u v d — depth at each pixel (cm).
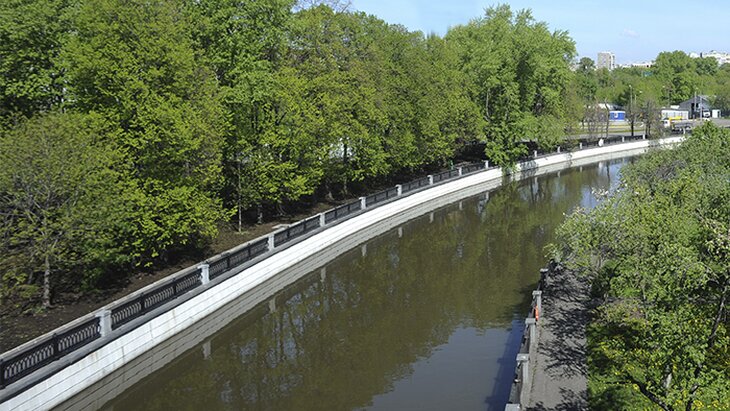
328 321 2192
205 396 1631
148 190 2189
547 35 5856
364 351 1898
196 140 2214
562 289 2106
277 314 2291
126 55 2122
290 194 3175
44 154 1786
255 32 2881
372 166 3822
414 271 2797
